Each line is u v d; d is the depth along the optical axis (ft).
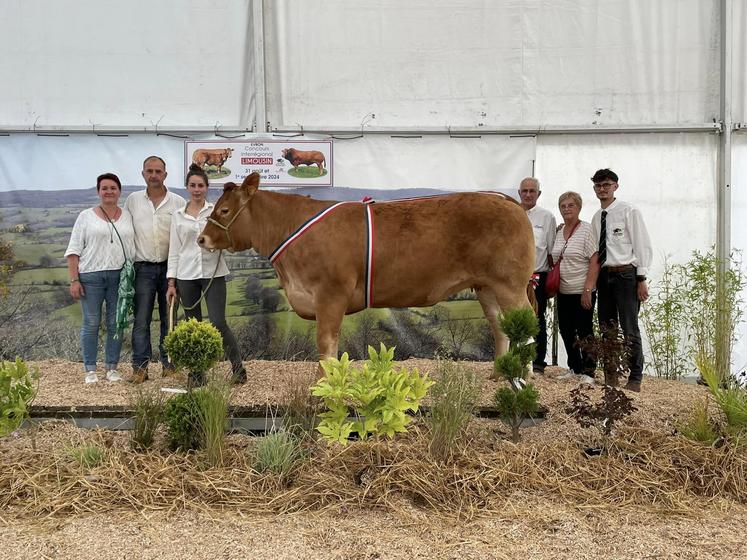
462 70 22.65
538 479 12.60
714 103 22.72
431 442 13.06
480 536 10.69
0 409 13.09
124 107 22.40
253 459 13.02
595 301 20.66
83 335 18.42
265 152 22.27
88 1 22.08
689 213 22.94
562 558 10.03
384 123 22.67
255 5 21.88
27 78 22.18
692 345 22.80
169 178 22.41
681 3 22.48
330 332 16.05
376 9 22.43
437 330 23.34
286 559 9.86
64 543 10.30
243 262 22.80
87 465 12.74
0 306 22.31
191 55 22.33
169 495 11.93
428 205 16.53
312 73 22.49
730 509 12.04
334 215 16.21
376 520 11.23
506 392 13.91
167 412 13.46
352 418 14.32
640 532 10.98
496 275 16.46
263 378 18.81
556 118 22.76
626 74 22.66
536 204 22.08
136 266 18.75
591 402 16.48
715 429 14.37
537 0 22.48
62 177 22.29
